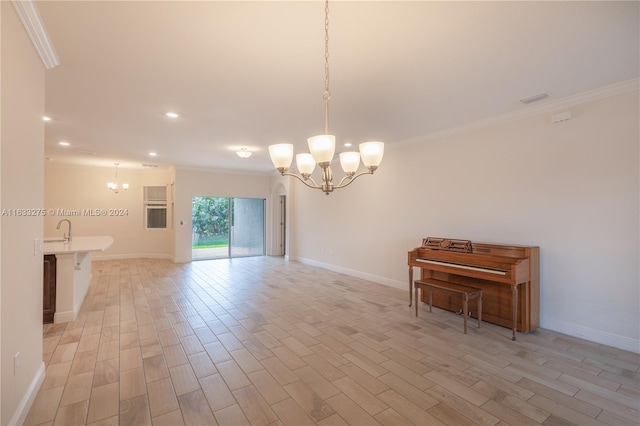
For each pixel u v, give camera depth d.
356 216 6.19
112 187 8.02
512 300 3.28
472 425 1.94
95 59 2.44
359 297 4.78
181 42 2.22
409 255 4.25
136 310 4.13
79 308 4.15
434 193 4.68
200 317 3.88
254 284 5.62
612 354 2.88
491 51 2.35
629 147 2.92
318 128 4.36
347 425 1.93
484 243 3.85
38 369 2.25
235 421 1.96
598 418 2.01
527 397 2.23
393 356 2.85
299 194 8.13
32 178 2.06
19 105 1.82
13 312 1.76
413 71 2.68
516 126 3.74
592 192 3.15
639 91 2.86
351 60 2.49
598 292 3.12
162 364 2.68
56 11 1.85
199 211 9.07
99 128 4.34
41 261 2.27
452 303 4.08
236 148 5.62
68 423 1.92
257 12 1.89
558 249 3.39
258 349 2.99
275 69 2.63
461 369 2.62
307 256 7.81
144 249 8.57
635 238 2.90
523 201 3.67
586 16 1.93
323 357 2.83
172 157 6.61
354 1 1.79
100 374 2.51
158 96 3.20
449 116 3.84
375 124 4.18
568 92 3.12
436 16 1.94
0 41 1.54
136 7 1.83
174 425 1.92
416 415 2.03
